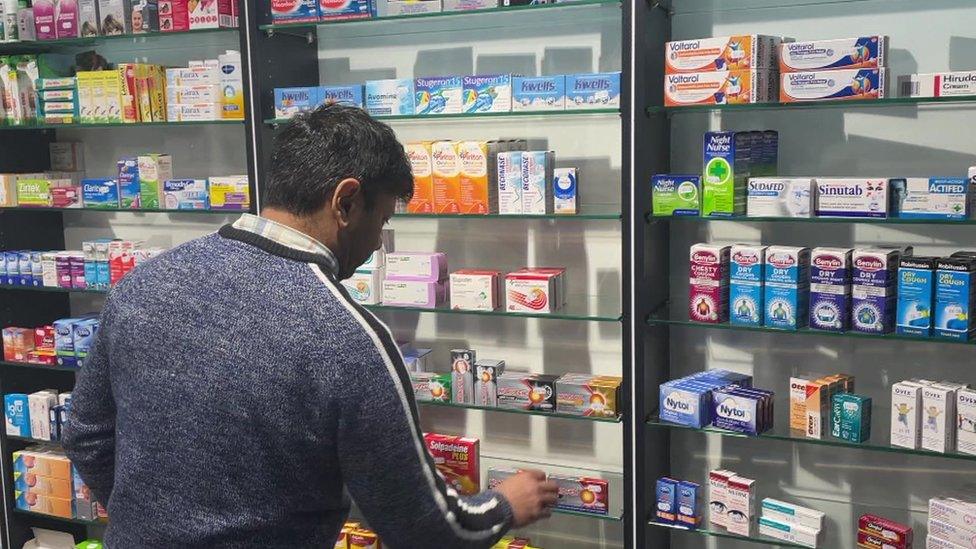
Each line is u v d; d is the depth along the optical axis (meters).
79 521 3.71
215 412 1.36
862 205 2.48
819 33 2.79
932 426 2.49
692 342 3.09
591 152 3.12
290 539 1.43
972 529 2.45
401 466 1.39
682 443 3.17
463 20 3.17
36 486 3.77
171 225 3.74
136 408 1.41
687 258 3.04
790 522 2.73
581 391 2.93
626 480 2.89
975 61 2.61
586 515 3.01
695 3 2.91
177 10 3.22
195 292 1.39
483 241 3.32
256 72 3.12
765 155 2.78
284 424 1.35
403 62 3.34
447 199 2.97
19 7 3.52
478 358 3.39
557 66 3.13
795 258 2.56
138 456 1.41
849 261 2.55
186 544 1.38
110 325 1.47
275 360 1.34
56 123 3.49
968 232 2.67
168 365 1.38
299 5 3.06
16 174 3.66
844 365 2.90
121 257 3.46
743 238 2.96
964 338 2.39
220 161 3.62
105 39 3.44
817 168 2.85
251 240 1.43
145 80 3.34
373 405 1.36
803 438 2.64
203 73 3.24
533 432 3.38
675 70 2.64
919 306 2.45
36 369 3.96
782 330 2.60
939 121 2.68
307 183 1.44
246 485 1.37
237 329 1.36
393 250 3.29
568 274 3.21
